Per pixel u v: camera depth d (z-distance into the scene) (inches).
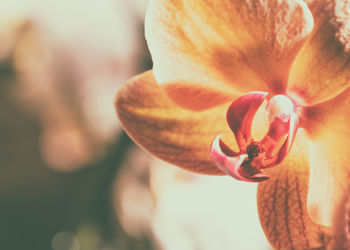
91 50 21.6
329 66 7.0
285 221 7.5
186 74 7.5
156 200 15.5
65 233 22.7
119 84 21.1
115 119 21.4
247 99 7.3
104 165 17.4
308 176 7.5
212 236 14.4
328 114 7.2
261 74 7.4
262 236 14.3
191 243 14.5
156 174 15.8
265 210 7.6
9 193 23.5
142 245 15.4
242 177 7.2
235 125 7.4
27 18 24.2
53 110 23.8
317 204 7.4
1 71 25.0
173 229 14.8
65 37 22.3
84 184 20.4
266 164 7.4
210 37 7.2
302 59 7.1
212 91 7.6
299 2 6.8
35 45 23.7
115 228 16.6
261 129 7.7
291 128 7.1
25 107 24.7
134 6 19.1
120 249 16.3
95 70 21.8
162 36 7.3
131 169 16.5
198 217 14.7
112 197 16.8
